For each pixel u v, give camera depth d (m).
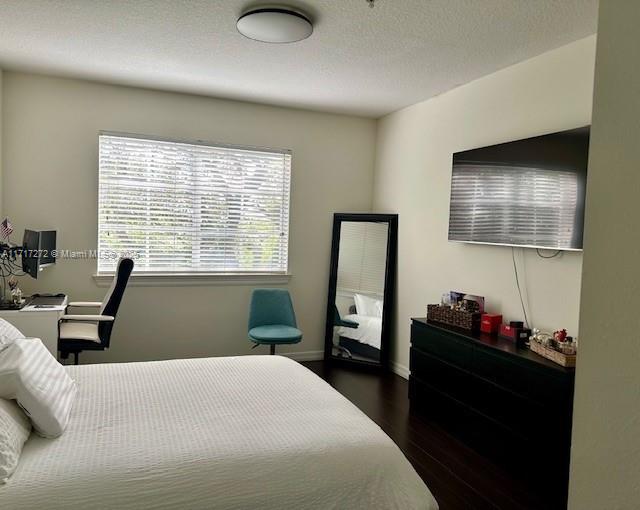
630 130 0.66
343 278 4.74
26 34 2.92
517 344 2.84
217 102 4.27
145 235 4.12
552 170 2.76
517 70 3.18
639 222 0.65
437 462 2.75
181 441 1.67
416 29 2.71
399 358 4.44
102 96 3.91
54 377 1.90
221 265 4.40
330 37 2.85
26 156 3.73
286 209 4.62
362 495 1.63
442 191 3.91
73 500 1.37
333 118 4.73
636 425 0.65
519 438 2.58
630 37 0.66
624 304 0.67
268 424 1.84
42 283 3.83
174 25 2.75
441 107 3.94
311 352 4.81
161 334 4.20
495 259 3.32
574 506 0.75
